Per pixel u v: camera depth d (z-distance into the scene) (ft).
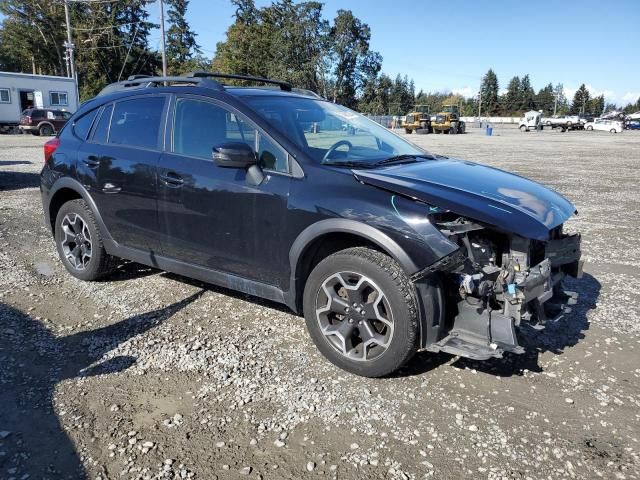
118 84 16.12
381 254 10.28
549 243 10.90
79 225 16.14
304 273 11.60
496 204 10.17
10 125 109.81
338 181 10.82
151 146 13.94
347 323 10.81
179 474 7.95
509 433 9.04
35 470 8.00
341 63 225.56
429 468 8.16
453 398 10.08
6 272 16.99
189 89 13.46
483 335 9.85
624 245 22.06
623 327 13.48
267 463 8.23
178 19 251.39
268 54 227.61
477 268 9.87
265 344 12.25
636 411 9.74
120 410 9.56
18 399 9.84
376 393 10.23
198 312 14.02
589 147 91.40
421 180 10.79
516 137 140.05
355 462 8.27
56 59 200.95
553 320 11.09
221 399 9.96
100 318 13.56
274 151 11.69
